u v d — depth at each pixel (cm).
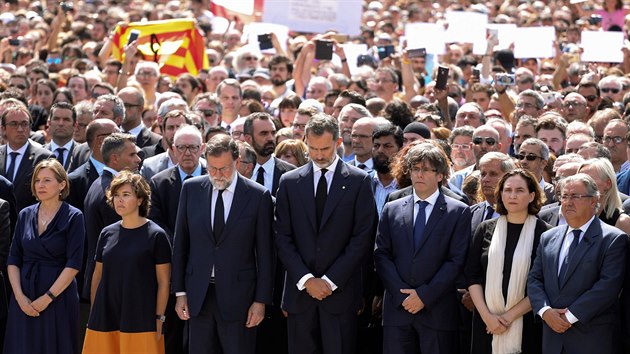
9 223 1346
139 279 1261
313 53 2119
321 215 1245
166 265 1274
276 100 2000
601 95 1950
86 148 1542
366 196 1246
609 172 1202
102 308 1266
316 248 1237
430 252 1209
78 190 1433
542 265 1161
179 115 1460
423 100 1880
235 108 1862
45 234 1311
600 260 1135
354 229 1245
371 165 1410
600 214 1206
